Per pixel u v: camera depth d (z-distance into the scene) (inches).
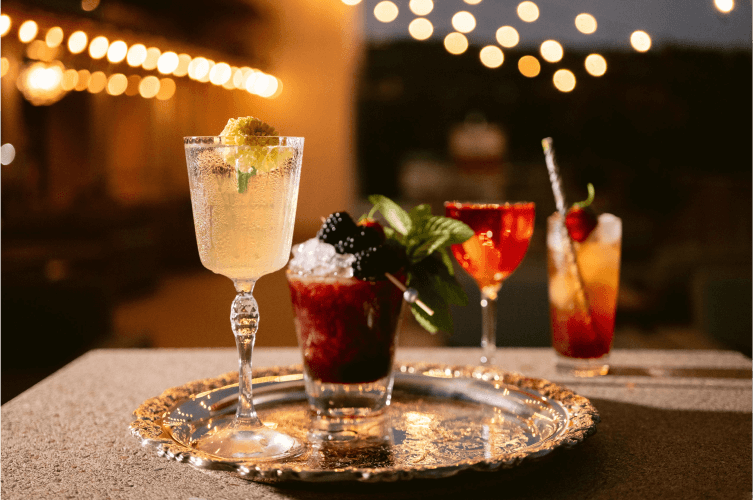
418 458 32.2
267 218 34.8
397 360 54.4
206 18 407.5
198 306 273.7
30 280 109.9
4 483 30.7
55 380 49.3
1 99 346.9
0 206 277.1
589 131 361.7
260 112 445.4
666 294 190.9
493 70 409.7
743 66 298.8
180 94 440.1
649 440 36.3
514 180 369.4
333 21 436.8
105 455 34.4
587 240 48.5
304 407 41.0
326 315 36.7
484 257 47.3
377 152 442.3
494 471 28.3
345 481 27.3
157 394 45.6
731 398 44.3
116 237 278.1
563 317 49.9
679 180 302.7
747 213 275.6
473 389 42.3
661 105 329.7
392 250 35.9
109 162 411.8
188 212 363.3
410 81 432.8
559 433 32.6
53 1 211.9
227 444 33.2
